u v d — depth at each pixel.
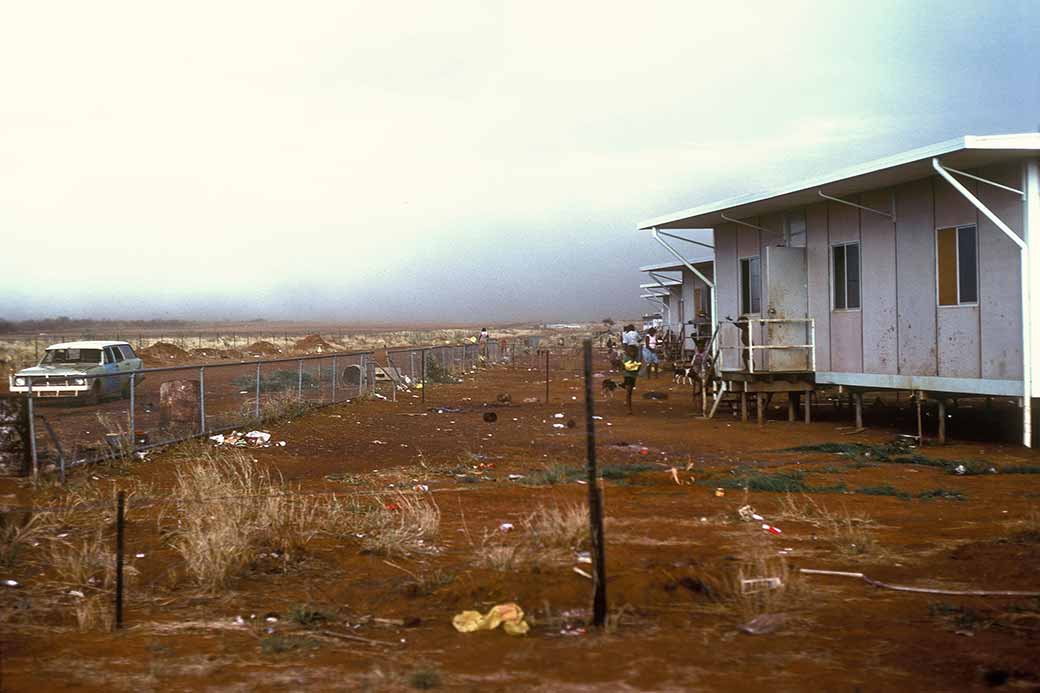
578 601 6.75
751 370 20.25
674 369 38.22
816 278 20.80
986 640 5.82
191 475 12.95
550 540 8.52
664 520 9.94
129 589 7.48
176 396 17.42
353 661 5.58
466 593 7.00
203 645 5.97
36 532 9.46
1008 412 20.94
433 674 5.18
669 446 16.98
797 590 7.03
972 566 7.78
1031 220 15.26
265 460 15.08
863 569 7.76
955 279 16.94
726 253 24.52
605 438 18.23
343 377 33.25
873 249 19.03
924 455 15.29
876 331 18.94
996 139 14.41
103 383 24.98
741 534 9.17
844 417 22.11
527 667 5.39
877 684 5.03
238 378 38.12
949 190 17.00
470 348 47.69
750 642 5.84
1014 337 15.68
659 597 6.87
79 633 6.28
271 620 6.55
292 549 8.54
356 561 8.20
